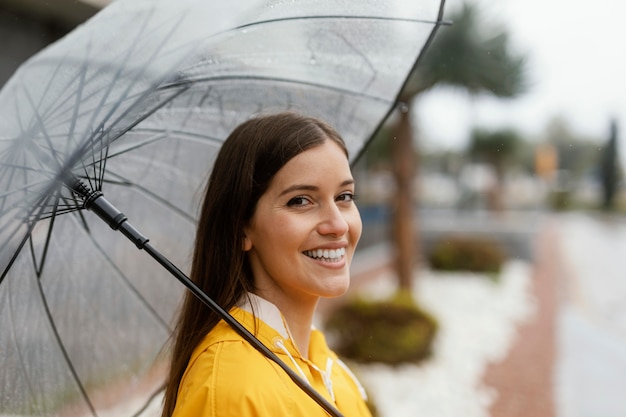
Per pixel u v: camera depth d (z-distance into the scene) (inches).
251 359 58.0
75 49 57.3
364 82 80.1
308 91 79.0
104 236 78.7
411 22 73.9
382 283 576.7
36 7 196.4
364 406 73.9
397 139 435.2
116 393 79.6
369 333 324.8
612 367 344.8
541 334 423.5
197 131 75.9
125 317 80.8
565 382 316.8
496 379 317.7
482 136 1037.2
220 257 64.8
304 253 62.7
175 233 82.4
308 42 71.7
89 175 67.6
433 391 292.5
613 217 1694.1
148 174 77.7
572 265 772.0
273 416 55.7
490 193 1337.4
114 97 52.1
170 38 52.7
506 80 379.2
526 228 1099.9
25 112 57.3
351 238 65.3
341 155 64.1
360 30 73.4
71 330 76.1
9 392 71.2
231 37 61.5
